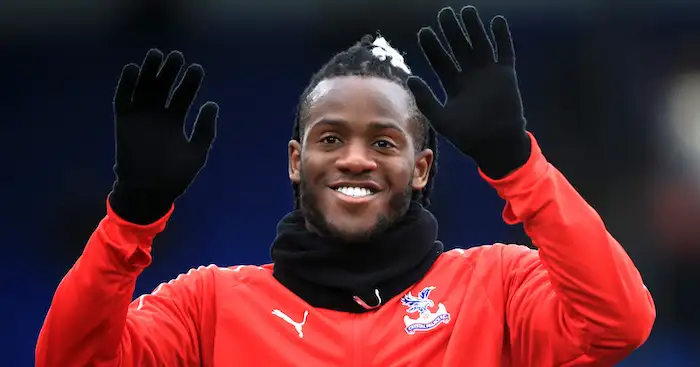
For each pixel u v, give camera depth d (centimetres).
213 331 1084
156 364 1024
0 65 3331
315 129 1070
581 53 3194
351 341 1045
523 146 967
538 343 1022
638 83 3209
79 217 3428
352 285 1061
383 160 1059
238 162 3375
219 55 3288
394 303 1073
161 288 1106
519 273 1089
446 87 985
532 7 2981
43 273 3403
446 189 3288
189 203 3375
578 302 952
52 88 3375
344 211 1050
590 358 983
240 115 3353
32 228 3425
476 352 1050
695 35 3119
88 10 3114
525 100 3272
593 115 3253
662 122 3219
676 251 3250
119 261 950
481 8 2967
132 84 959
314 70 3294
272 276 1112
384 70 1111
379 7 2984
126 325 998
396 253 1081
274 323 1068
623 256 970
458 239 3291
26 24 3175
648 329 968
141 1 3077
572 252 944
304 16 3070
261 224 3372
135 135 959
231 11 3062
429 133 1198
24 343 3381
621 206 3266
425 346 1048
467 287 1092
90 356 955
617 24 3102
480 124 961
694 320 3231
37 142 3416
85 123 3412
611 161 3259
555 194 957
